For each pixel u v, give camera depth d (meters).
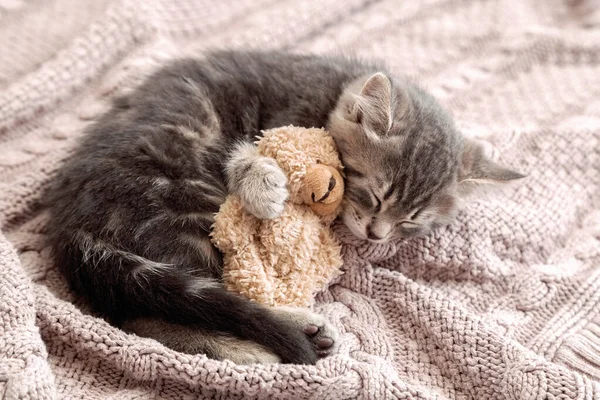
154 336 0.49
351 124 0.53
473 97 0.69
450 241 0.55
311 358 0.48
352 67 0.59
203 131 0.55
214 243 0.51
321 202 0.51
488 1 0.77
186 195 0.52
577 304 0.53
